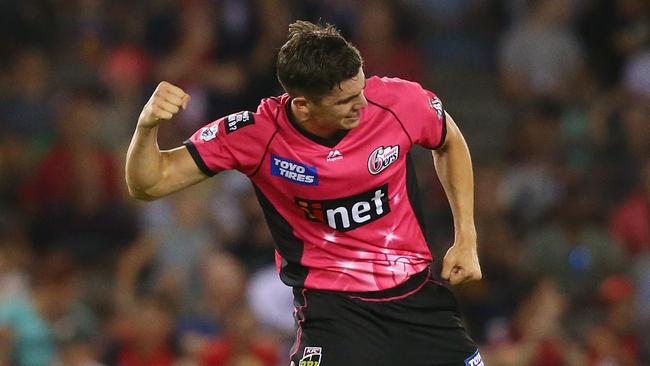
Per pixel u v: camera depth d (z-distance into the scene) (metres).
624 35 46.84
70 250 37.94
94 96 41.59
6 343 31.08
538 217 39.91
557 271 37.66
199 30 43.84
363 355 17.17
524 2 48.12
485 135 46.22
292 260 17.66
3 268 33.31
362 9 45.72
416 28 46.59
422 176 40.97
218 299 33.66
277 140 17.16
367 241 17.39
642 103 44.44
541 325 32.94
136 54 43.66
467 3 49.91
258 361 31.22
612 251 38.03
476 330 35.72
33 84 42.19
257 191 17.66
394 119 17.34
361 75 16.64
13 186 39.78
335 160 17.09
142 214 38.47
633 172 42.22
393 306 17.41
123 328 32.59
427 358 17.47
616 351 33.94
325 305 17.41
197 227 36.50
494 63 48.69
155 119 16.47
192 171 17.22
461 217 18.00
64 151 39.56
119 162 39.75
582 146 43.12
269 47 43.75
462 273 17.67
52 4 44.44
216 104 42.59
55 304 33.72
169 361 32.25
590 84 46.50
